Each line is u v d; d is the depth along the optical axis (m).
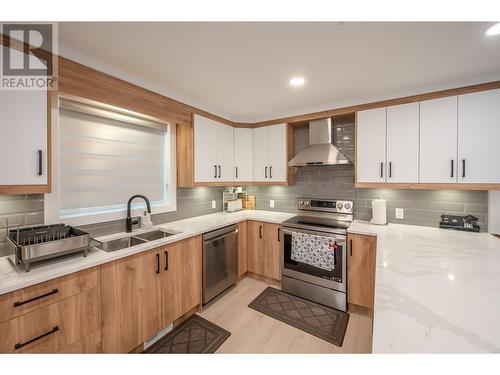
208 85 2.14
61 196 1.79
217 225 2.47
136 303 1.67
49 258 1.40
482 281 1.07
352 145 2.75
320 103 2.63
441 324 0.75
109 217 2.05
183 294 2.06
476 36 1.38
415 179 2.15
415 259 1.37
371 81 2.02
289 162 2.83
